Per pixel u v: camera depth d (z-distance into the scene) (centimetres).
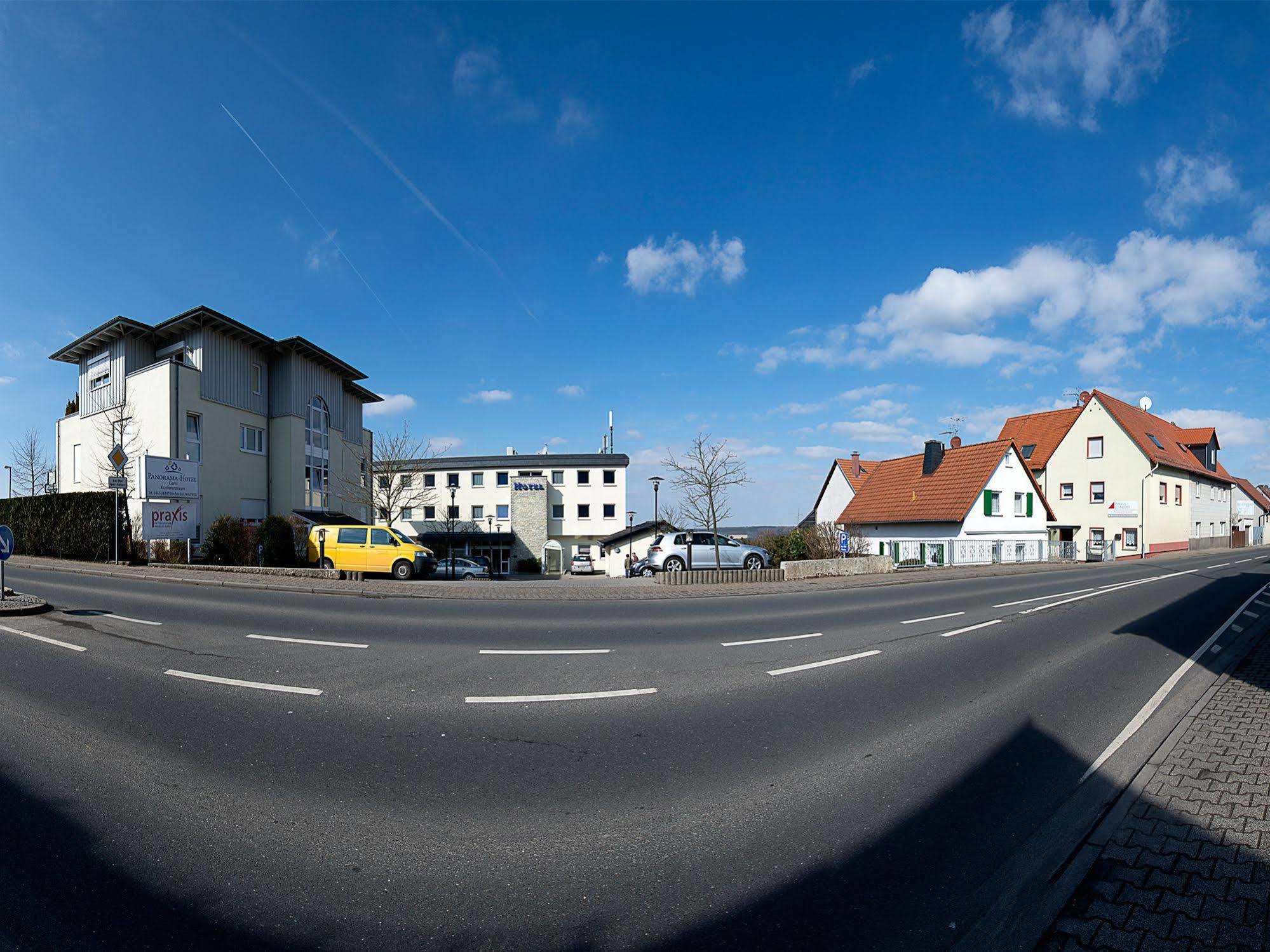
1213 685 709
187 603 1291
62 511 2506
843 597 1573
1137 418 4653
